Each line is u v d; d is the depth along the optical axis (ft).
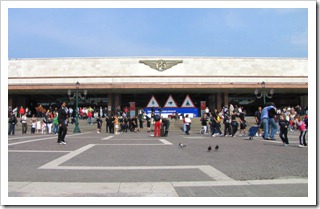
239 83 157.89
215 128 75.05
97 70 163.84
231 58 165.48
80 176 23.65
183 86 156.97
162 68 163.22
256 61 166.20
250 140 59.00
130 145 48.73
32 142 54.08
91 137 69.87
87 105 181.68
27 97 186.39
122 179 22.53
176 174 24.38
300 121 45.62
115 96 174.19
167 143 52.49
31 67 164.55
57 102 184.96
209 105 183.42
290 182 21.22
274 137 65.10
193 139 62.44
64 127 50.49
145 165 28.86
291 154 36.91
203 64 164.35
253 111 185.37
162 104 182.19
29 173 24.88
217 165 28.78
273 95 186.39
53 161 31.40
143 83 157.28
